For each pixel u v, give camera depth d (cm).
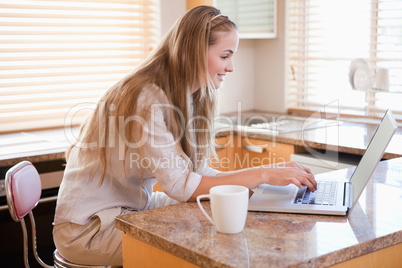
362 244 117
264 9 370
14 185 178
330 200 147
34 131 316
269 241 119
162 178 152
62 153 257
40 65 315
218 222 124
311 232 125
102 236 164
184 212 143
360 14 341
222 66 163
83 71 330
